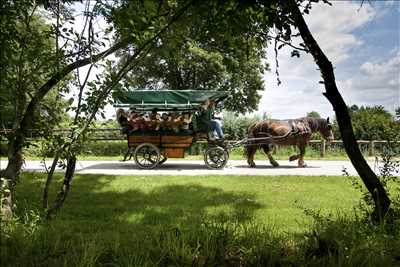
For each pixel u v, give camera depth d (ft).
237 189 29.37
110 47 15.90
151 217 20.03
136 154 46.44
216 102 47.55
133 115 46.06
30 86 16.88
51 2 16.11
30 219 16.47
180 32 14.35
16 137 15.97
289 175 37.81
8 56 15.19
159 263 11.13
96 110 15.87
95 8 15.61
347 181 33.47
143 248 11.77
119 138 49.75
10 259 11.07
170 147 46.32
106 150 72.84
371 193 14.61
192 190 28.89
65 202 23.97
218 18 13.42
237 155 72.64
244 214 20.36
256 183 32.45
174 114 45.65
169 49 15.03
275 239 12.16
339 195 26.73
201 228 13.19
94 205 23.24
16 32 15.56
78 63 16.15
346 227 12.62
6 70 15.46
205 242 11.70
